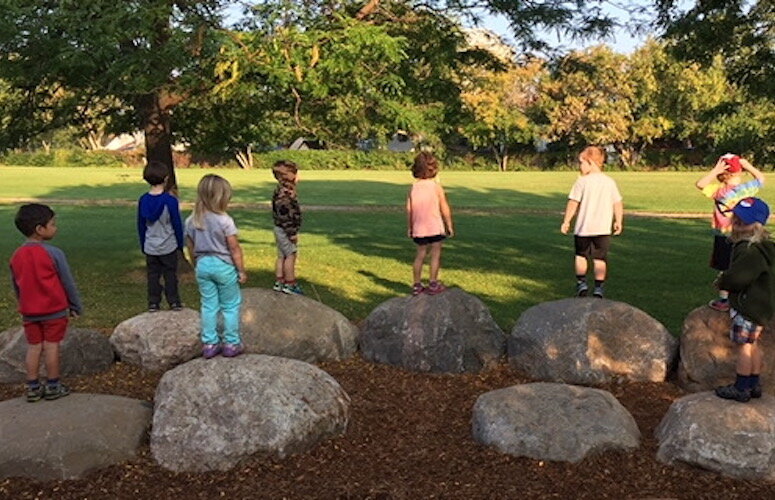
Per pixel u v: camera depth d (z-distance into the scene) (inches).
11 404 208.1
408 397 246.8
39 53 387.2
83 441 190.1
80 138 565.0
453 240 687.7
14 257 210.2
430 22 426.0
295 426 199.0
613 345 260.7
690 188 1414.9
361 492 178.5
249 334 271.0
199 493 180.4
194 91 416.2
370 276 496.4
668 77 2246.6
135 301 406.3
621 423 201.8
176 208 297.1
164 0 358.3
